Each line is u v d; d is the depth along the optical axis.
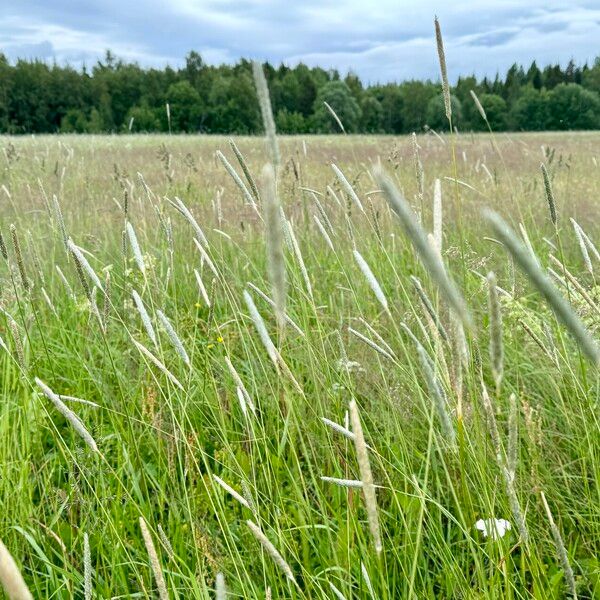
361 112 60.06
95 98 71.88
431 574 2.41
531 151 14.63
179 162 13.16
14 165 10.34
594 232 6.11
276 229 0.77
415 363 3.22
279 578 2.07
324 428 2.43
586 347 0.69
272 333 3.91
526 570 2.25
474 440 2.27
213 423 3.24
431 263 0.72
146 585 2.24
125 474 2.83
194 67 77.81
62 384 3.68
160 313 1.93
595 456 2.53
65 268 5.17
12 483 2.67
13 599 0.57
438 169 10.41
